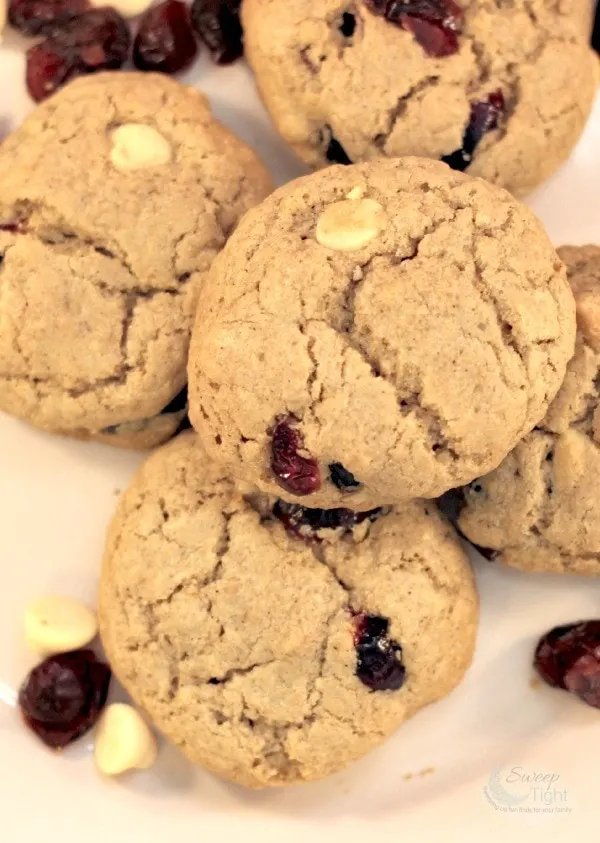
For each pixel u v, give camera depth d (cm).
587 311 20
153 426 22
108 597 21
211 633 20
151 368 21
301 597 20
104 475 22
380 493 19
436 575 21
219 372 19
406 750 22
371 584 20
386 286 19
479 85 21
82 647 22
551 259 20
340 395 19
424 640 20
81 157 21
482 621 22
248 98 23
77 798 21
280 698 20
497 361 19
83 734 21
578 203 23
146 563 20
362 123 21
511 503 21
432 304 19
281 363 19
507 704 22
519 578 22
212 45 22
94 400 21
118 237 21
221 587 20
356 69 21
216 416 19
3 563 22
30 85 22
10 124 22
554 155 22
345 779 22
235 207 21
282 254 19
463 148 21
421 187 20
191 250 21
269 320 19
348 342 19
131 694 21
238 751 20
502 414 19
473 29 21
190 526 20
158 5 22
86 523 22
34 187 21
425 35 21
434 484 19
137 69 23
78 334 21
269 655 20
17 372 21
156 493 21
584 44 22
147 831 21
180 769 21
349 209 19
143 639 20
